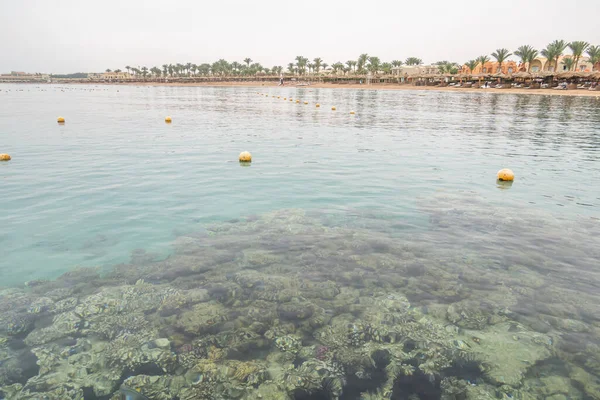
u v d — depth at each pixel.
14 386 3.65
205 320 4.69
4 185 9.67
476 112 34.22
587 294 5.29
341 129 21.86
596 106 40.16
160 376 3.82
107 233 7.02
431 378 3.84
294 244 6.75
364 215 8.15
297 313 4.86
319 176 11.14
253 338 4.40
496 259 6.27
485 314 4.88
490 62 112.25
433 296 5.26
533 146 16.61
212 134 19.17
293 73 157.38
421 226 7.61
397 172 11.77
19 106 36.41
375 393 3.64
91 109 34.25
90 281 5.47
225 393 3.63
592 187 10.39
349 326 4.63
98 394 3.58
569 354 4.18
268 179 10.73
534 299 5.19
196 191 9.53
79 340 4.30
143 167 11.83
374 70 126.06
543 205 8.91
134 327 4.55
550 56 80.62
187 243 6.70
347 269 5.93
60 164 12.03
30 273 5.62
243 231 7.25
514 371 3.94
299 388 3.69
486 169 12.31
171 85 151.50
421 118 28.83
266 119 27.06
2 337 4.31
